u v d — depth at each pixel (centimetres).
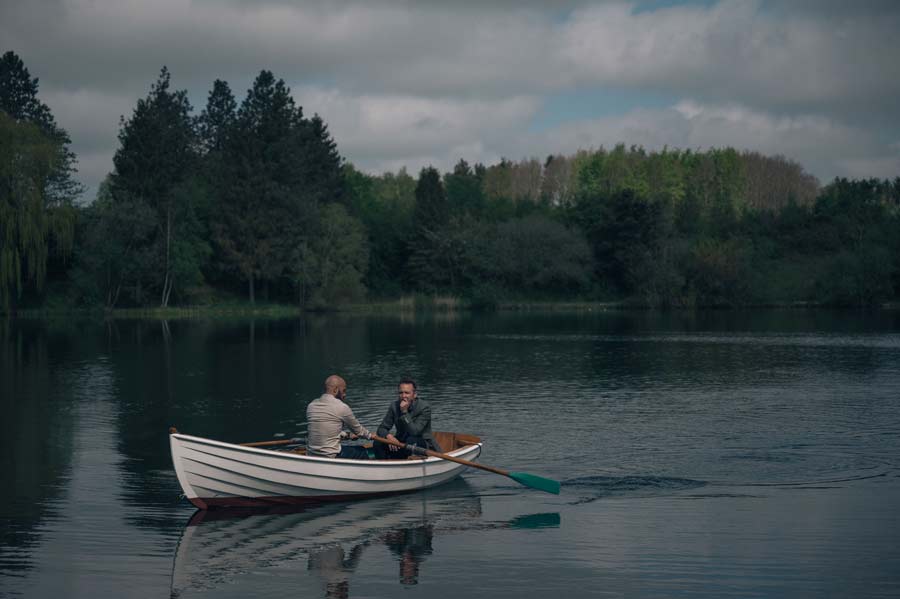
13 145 5575
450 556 866
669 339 3994
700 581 788
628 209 8531
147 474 1242
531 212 10231
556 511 1040
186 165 7188
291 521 998
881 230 8531
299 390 2178
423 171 8894
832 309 7569
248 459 1029
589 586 777
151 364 2842
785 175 16062
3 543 909
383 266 9094
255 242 7394
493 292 8038
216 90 10531
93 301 6544
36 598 749
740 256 7838
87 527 971
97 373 2569
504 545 903
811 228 9969
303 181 8125
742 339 3975
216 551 884
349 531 957
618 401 1992
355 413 1836
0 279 5553
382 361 2952
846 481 1183
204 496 1031
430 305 8025
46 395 2095
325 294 7519
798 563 836
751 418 1733
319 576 807
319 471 1059
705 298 7806
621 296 8700
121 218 6406
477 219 9562
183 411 1842
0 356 3122
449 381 2389
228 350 3391
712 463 1303
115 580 796
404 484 1130
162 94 7506
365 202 10462
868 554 861
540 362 2919
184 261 6906
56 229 5809
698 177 15075
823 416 1752
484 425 1664
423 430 1182
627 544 902
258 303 7700
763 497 1098
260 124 7675
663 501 1082
